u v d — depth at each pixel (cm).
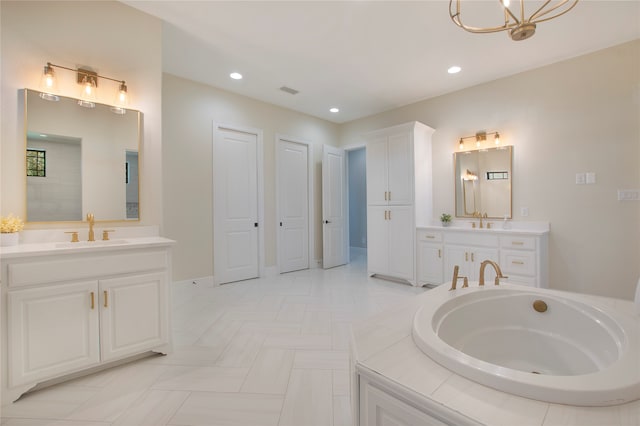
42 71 212
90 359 186
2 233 189
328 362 207
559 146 329
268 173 467
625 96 291
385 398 100
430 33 279
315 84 395
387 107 483
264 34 281
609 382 89
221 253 413
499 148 369
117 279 197
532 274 309
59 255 177
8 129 202
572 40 288
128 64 246
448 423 84
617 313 149
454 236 366
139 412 156
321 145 544
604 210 303
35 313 169
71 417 152
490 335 177
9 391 161
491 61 330
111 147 240
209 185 401
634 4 235
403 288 395
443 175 422
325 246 521
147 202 256
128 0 237
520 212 355
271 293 373
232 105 423
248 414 154
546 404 86
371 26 267
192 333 255
